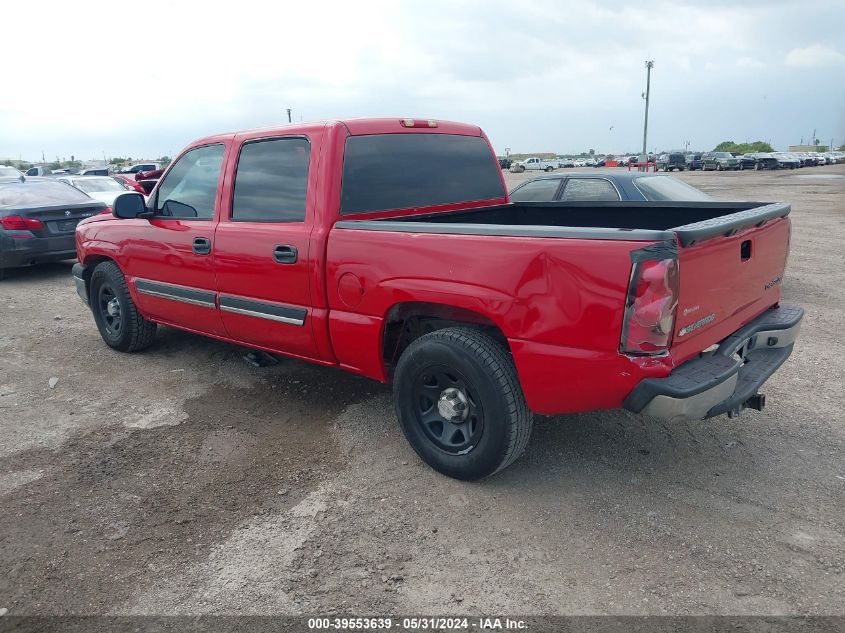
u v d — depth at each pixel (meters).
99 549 3.17
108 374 5.57
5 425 4.57
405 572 2.96
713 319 3.35
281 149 4.31
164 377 5.46
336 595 2.83
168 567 3.03
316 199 4.05
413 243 3.54
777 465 3.82
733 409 3.36
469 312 3.54
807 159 54.75
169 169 5.20
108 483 3.77
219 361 5.82
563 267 3.04
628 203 4.96
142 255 5.37
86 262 6.19
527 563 3.00
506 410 3.37
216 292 4.78
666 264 2.84
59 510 3.50
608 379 3.03
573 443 4.14
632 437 4.21
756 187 28.59
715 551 3.04
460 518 3.36
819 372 5.32
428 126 4.72
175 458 4.06
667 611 2.68
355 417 4.60
